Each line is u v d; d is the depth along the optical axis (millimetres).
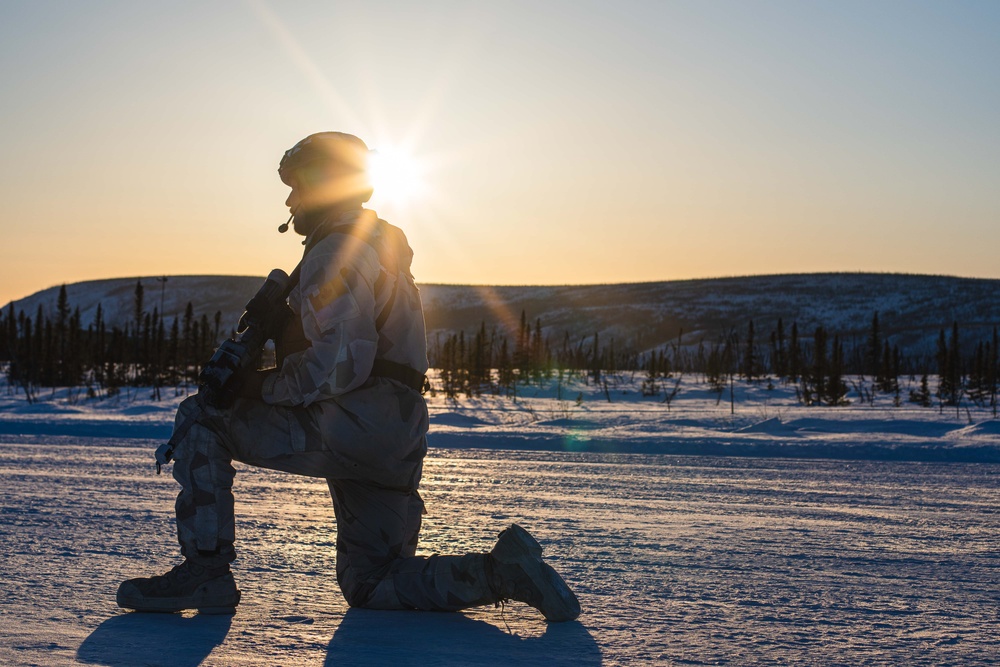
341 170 3453
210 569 3439
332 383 3215
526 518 6582
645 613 3621
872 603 3910
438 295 181875
